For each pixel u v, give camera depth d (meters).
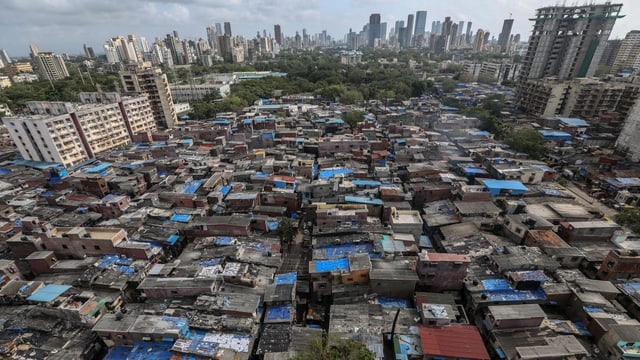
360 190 80.00
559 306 49.75
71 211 81.38
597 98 138.25
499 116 155.75
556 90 142.00
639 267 50.88
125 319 45.50
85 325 47.59
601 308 45.62
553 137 118.50
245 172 90.44
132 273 56.09
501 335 43.59
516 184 78.69
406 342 43.62
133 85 154.88
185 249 61.66
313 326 49.84
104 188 89.12
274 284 51.34
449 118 138.12
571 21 162.50
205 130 131.25
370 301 50.44
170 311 47.53
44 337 46.00
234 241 62.22
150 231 66.94
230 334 44.19
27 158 117.31
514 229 64.44
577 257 55.72
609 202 83.00
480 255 57.72
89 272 55.53
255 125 136.50
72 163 117.06
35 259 59.06
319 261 54.72
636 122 102.38
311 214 72.75
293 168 94.06
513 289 49.94
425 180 85.06
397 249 57.25
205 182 84.00
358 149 108.44
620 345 40.25
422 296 49.56
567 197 78.56
